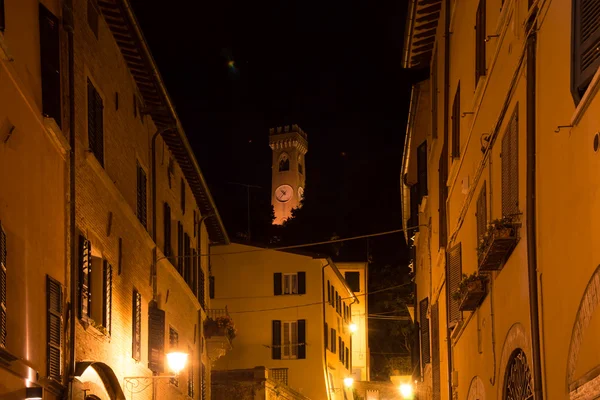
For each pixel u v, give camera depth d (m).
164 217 36.53
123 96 29.31
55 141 20.56
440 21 29.33
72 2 22.70
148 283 32.47
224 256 74.50
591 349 10.75
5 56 16.72
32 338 18.33
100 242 25.16
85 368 21.53
